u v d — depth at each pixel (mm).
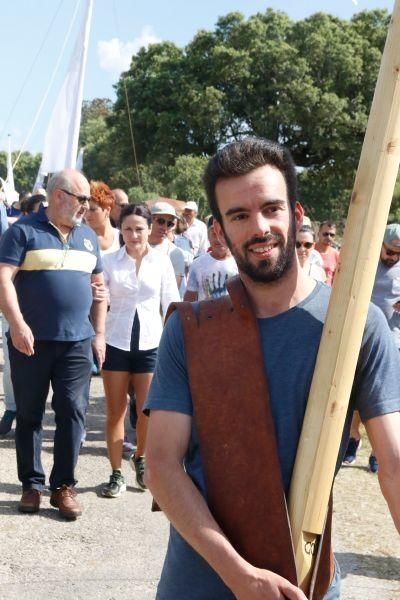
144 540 4508
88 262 4840
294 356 1785
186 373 1835
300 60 38625
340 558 4379
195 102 39469
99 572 4047
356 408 1820
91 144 49375
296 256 1855
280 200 1795
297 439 1764
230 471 1750
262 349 1798
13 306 4543
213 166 1834
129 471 5773
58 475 4801
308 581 1739
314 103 38688
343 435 1823
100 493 5270
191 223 12180
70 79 9562
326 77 40125
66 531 4570
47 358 4727
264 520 1721
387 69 1692
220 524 1761
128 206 5402
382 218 1695
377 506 5250
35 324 4684
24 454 4820
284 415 1767
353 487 5641
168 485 1760
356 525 4883
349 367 1702
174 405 1816
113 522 4754
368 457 6410
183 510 1730
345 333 1697
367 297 1702
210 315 1842
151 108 42406
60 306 4684
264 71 39531
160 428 1812
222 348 1798
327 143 39875
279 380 1779
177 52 42625
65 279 4695
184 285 8711
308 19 40375
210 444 1770
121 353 5207
